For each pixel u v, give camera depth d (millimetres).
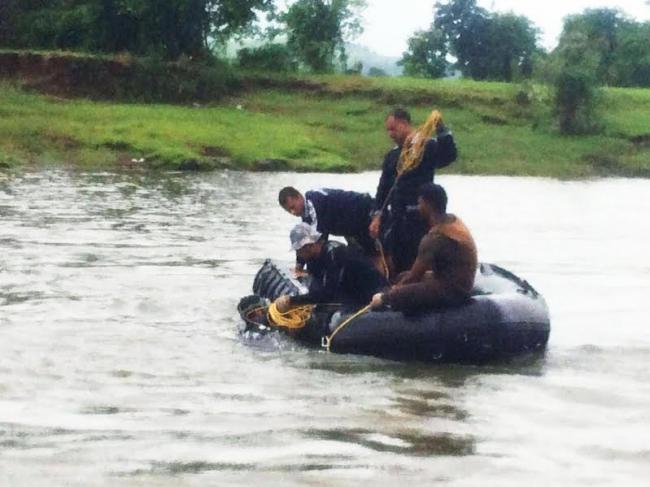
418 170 9867
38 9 52719
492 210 24328
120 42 50625
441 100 46500
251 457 6184
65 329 9711
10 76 44375
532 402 7602
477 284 9711
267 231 17891
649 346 9555
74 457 6113
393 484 5773
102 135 35750
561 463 6195
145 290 11805
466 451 6387
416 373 8477
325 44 54844
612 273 14391
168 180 29406
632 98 49844
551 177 37969
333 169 35906
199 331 9836
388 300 8977
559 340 9781
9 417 6891
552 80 44969
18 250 14672
